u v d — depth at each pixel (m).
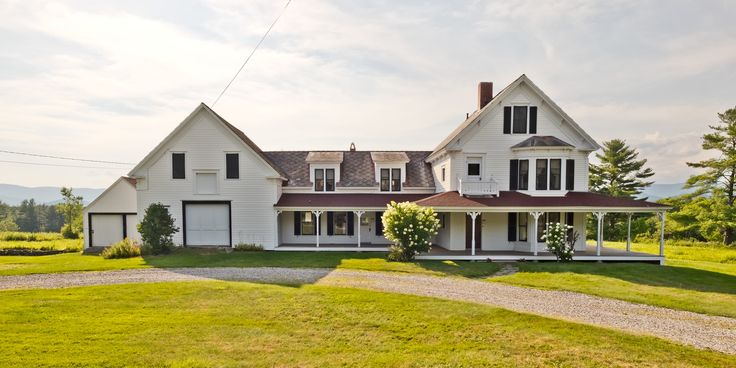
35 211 119.00
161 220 20.50
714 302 11.27
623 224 43.12
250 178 22.28
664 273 15.52
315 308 10.02
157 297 11.02
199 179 22.34
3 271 15.30
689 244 36.66
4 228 87.31
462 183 20.59
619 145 52.00
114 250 19.48
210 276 14.30
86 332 8.19
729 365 6.89
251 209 22.34
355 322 9.00
